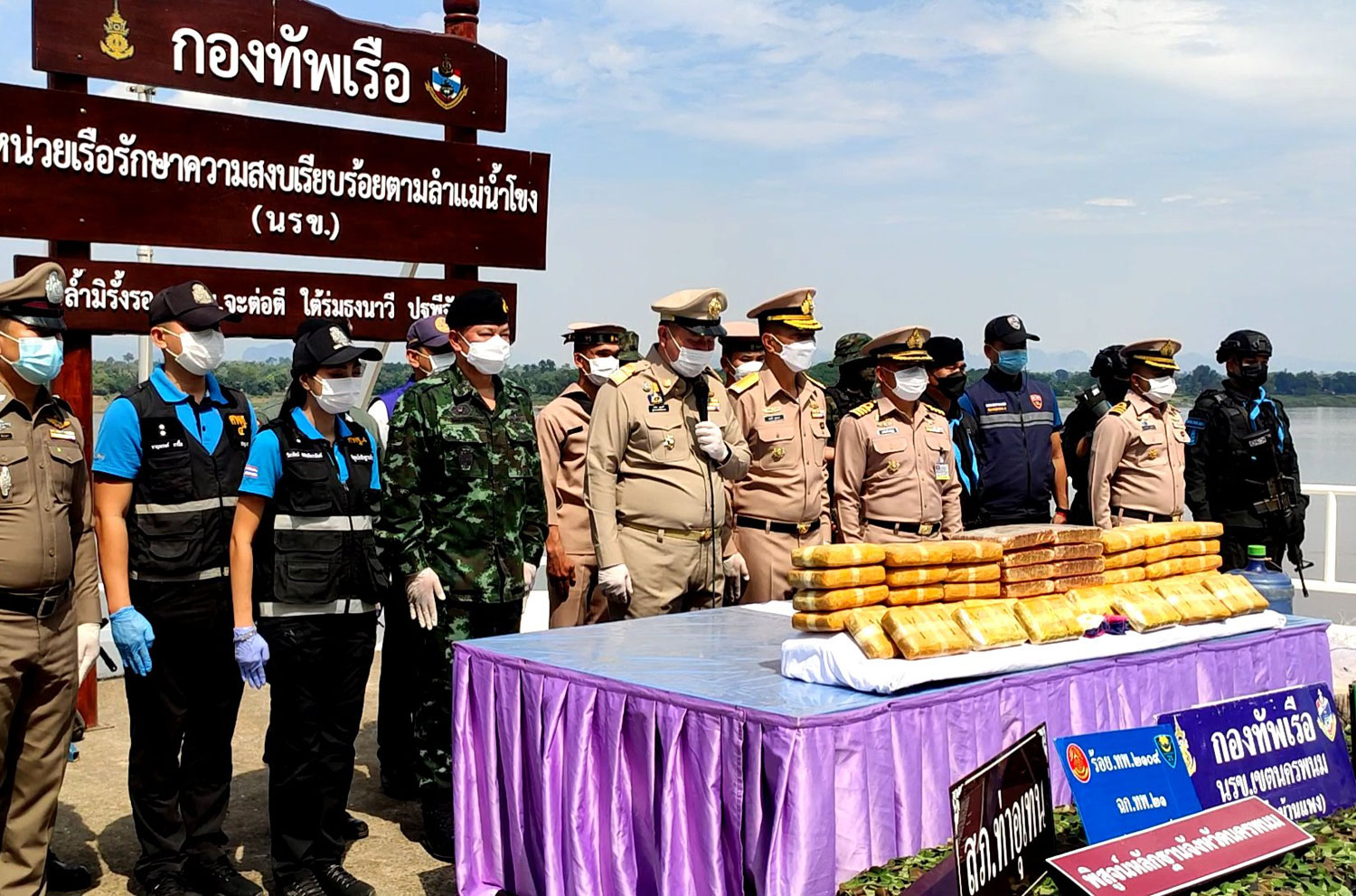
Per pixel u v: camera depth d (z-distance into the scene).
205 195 5.81
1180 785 3.58
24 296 3.45
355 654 3.99
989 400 6.39
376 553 4.07
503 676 3.77
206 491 4.02
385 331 6.36
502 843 3.79
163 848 4.05
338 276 6.21
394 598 5.07
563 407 5.81
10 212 5.34
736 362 6.07
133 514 3.94
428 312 6.48
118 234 5.60
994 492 6.29
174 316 3.90
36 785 3.65
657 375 4.89
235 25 5.84
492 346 4.51
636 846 3.36
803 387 5.53
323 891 3.96
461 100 6.52
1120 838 3.32
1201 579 4.47
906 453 5.53
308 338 3.87
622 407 4.84
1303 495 7.03
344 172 6.18
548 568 5.69
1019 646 3.67
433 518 4.49
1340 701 5.54
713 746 3.14
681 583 4.90
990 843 3.00
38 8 5.35
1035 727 3.54
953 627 3.52
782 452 5.37
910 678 3.28
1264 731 3.90
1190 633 4.19
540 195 6.79
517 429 4.67
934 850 3.26
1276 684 4.50
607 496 4.82
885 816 3.18
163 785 4.06
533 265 6.79
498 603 4.53
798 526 5.39
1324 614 7.57
